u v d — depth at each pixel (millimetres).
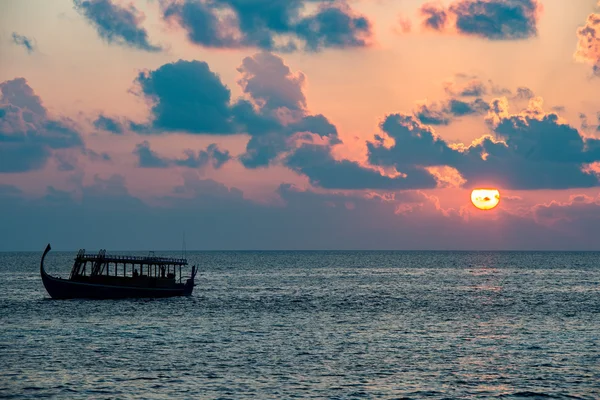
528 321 100312
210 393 57562
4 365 66438
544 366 67312
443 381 61719
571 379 62469
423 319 102375
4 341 79375
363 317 104500
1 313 104188
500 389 59281
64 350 73938
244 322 97250
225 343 79125
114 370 64750
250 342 79875
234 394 57344
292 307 118938
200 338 82438
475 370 65625
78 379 61469
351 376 63250
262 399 56031
